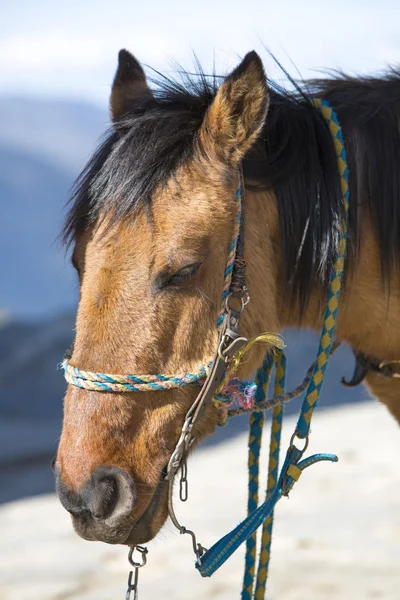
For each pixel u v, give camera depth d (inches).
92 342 132.0
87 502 129.3
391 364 165.9
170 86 151.2
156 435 133.8
